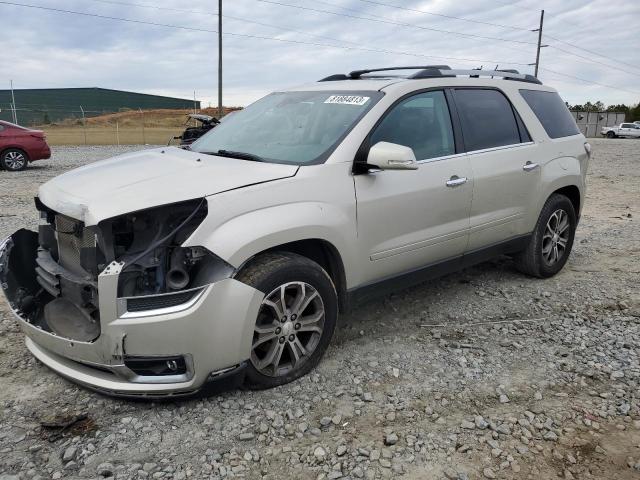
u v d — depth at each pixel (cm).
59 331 313
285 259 324
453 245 437
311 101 429
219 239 298
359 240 366
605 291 522
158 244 291
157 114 5050
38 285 382
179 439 289
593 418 316
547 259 546
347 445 287
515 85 518
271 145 393
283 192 329
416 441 291
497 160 464
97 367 301
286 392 334
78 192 322
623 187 1259
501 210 475
